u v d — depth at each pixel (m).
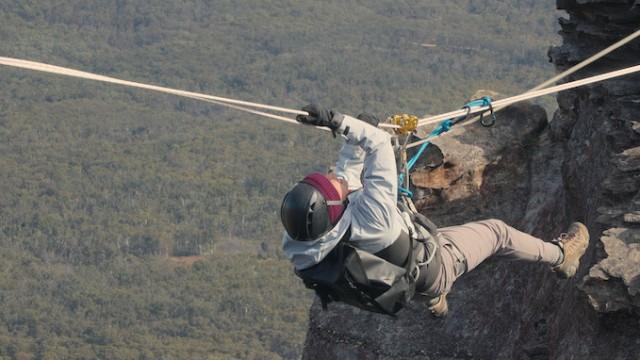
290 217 7.12
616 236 9.62
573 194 12.08
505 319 12.29
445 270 7.57
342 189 7.28
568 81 12.55
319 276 7.25
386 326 13.09
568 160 12.33
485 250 7.86
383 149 7.18
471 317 12.66
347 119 7.19
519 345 11.66
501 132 13.77
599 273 9.25
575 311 10.30
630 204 10.03
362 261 7.08
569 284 10.88
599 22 12.02
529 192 13.60
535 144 13.83
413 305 13.07
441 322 12.82
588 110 12.16
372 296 7.15
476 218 13.59
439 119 8.14
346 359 13.19
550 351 11.02
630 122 10.84
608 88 11.47
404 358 12.77
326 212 7.13
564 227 12.34
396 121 7.88
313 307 13.79
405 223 7.34
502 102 8.51
